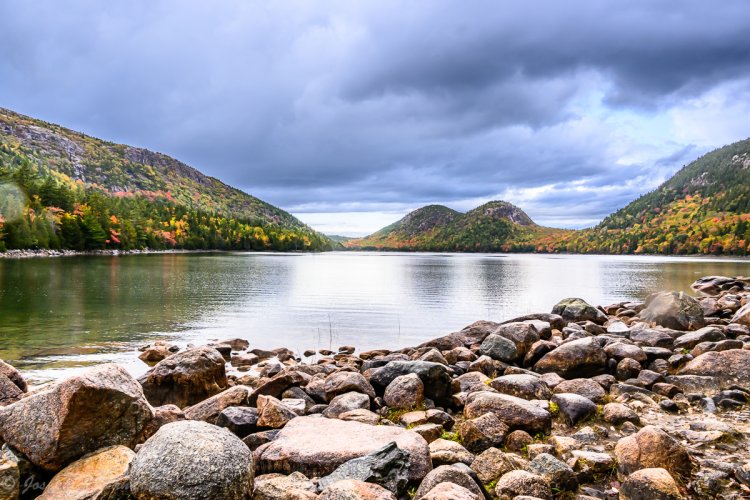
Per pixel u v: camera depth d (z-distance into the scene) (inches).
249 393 487.5
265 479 251.8
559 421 366.0
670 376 459.5
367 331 1106.1
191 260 4773.6
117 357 761.0
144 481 205.5
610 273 3535.9
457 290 2153.1
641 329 687.1
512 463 276.7
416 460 270.7
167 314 1277.1
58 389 257.9
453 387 456.8
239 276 2810.0
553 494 254.2
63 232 5428.2
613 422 357.1
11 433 252.2
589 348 525.0
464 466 262.7
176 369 513.7
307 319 1268.5
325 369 625.9
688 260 6589.6
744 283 1656.0
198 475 204.8
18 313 1208.8
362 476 247.8
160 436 221.3
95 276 2448.3
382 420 380.8
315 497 226.8
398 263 5674.2
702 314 792.9
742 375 436.1
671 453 262.8
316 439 301.6
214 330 1078.4
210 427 235.1
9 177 5487.2
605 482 270.1
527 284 2524.6
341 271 3700.8
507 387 426.3
